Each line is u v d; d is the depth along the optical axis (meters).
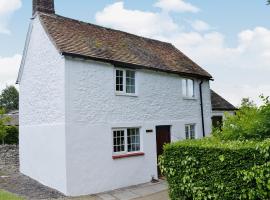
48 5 16.39
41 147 14.38
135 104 15.22
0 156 17.62
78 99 13.05
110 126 14.02
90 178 13.06
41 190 12.97
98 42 15.46
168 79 17.19
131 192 13.13
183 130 17.67
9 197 11.11
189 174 8.10
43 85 14.41
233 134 9.04
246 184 7.05
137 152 15.09
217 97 22.86
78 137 12.88
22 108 16.67
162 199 11.50
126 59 15.11
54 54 13.56
